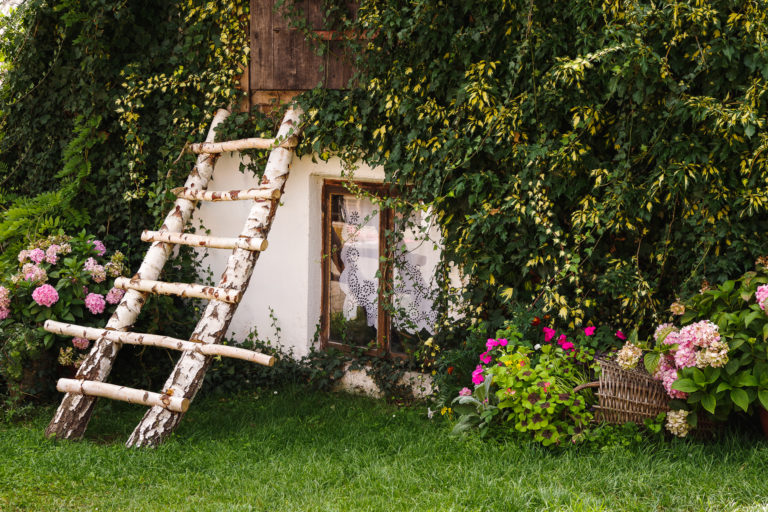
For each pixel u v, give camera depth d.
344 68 5.55
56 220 5.98
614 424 4.25
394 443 4.61
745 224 4.48
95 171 6.31
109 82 6.15
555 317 4.91
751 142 4.34
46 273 5.54
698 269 4.58
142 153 6.16
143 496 3.85
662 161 4.51
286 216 6.05
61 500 3.79
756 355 3.94
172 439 4.69
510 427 4.39
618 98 4.58
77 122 6.14
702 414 4.20
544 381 4.20
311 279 6.06
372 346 6.00
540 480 3.78
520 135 4.89
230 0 5.76
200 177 5.87
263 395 5.90
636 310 4.79
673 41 4.34
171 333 6.07
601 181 4.65
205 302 6.29
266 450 4.59
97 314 5.66
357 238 6.00
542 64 4.77
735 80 4.39
